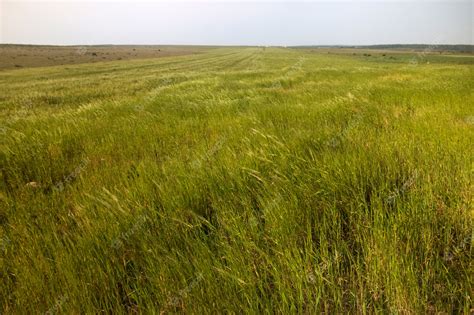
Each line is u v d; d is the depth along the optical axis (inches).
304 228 93.0
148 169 141.2
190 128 223.1
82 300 72.3
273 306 67.9
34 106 525.3
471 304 65.0
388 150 130.6
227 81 621.3
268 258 78.4
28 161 174.7
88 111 321.4
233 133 190.2
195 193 114.6
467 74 595.5
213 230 96.3
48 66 2178.9
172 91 471.2
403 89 361.7
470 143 137.3
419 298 66.5
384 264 72.6
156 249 84.7
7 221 116.6
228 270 77.5
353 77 637.9
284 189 109.4
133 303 75.9
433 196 96.9
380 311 64.1
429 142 141.1
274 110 259.0
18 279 79.0
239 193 111.5
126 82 927.7
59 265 80.7
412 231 83.4
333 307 69.8
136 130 224.7
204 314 67.0
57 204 124.4
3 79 1305.4
